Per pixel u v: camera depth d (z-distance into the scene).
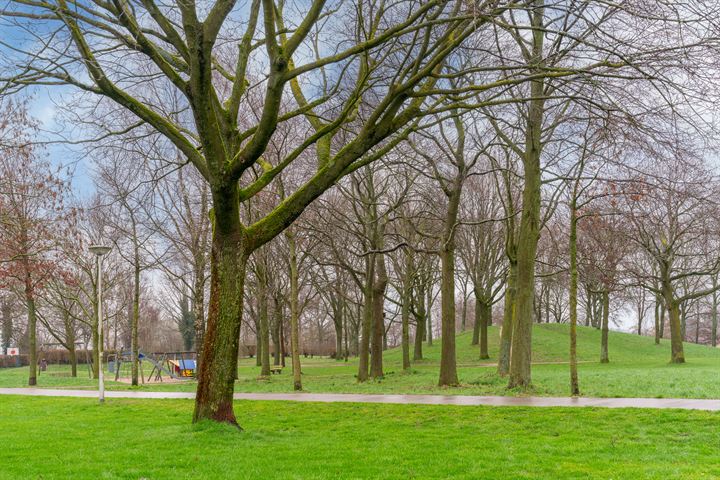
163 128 14.23
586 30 13.09
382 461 10.38
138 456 11.06
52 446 12.62
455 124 25.36
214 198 13.19
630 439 12.20
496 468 9.71
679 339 40.00
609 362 43.53
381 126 14.29
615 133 12.92
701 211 35.19
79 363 75.06
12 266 32.00
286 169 29.16
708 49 11.06
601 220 35.72
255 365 60.97
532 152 21.20
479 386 24.33
